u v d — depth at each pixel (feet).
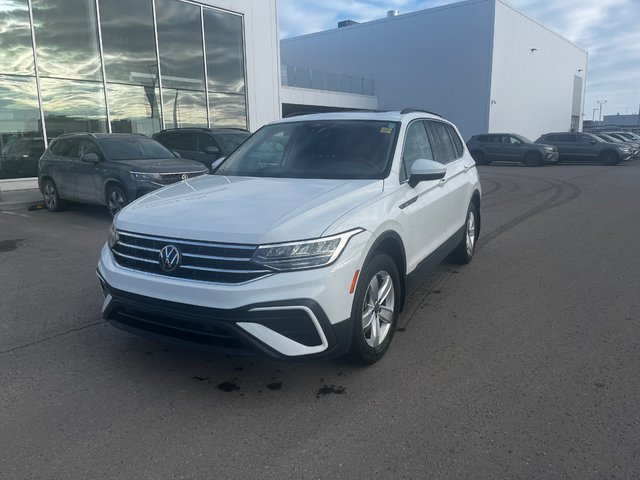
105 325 15.16
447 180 17.57
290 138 15.88
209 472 8.61
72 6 47.57
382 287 12.50
